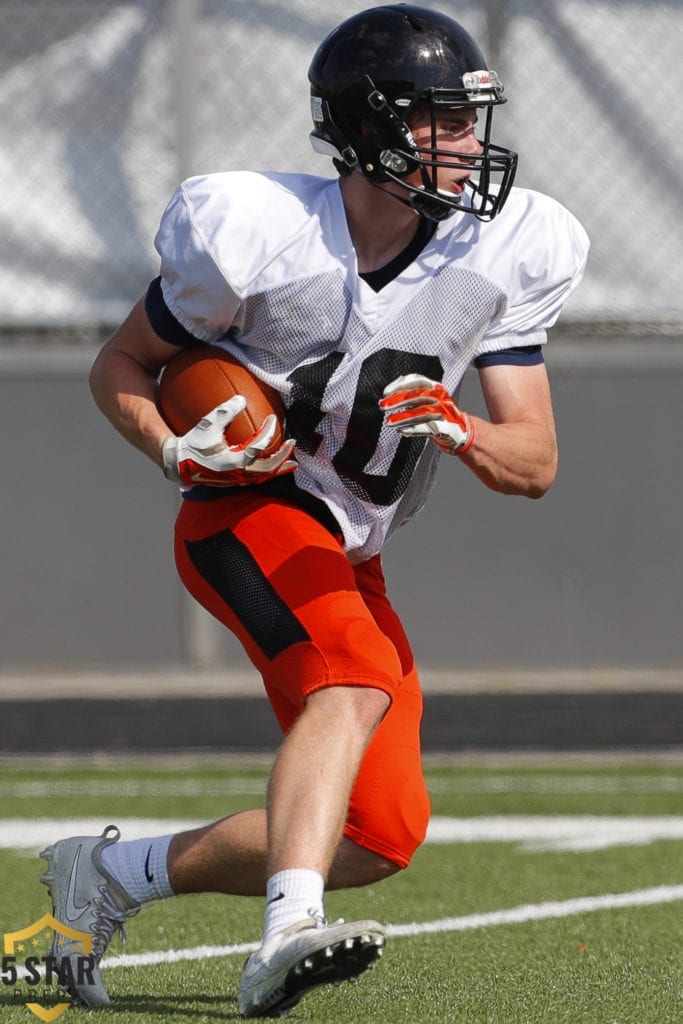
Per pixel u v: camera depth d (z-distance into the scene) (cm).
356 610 847
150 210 2617
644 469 2508
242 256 884
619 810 1792
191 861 907
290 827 775
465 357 916
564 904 1270
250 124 2622
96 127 2622
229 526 895
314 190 912
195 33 2592
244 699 2212
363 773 887
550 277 925
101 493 2497
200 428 852
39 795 1859
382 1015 856
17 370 2495
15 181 2614
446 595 2495
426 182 870
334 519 918
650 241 2633
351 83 879
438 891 1334
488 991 931
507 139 2634
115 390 922
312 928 750
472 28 2628
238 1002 863
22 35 2630
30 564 2491
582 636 2502
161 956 1056
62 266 2602
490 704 2236
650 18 2661
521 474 880
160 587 2489
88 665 2486
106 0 2628
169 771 2072
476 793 1908
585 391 2509
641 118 2648
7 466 2492
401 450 915
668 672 2481
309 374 898
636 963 1027
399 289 891
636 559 2506
